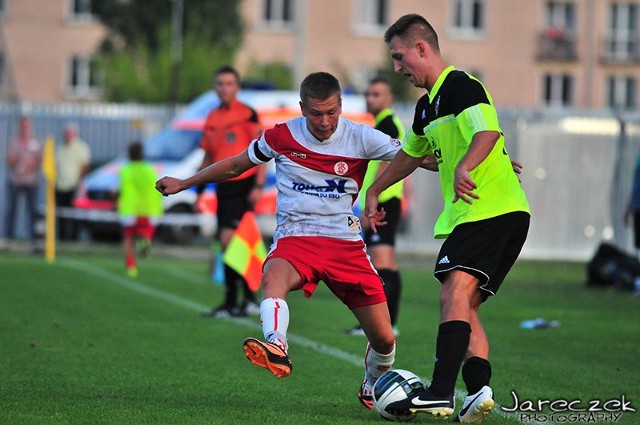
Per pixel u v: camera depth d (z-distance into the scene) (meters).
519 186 16.89
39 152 58.88
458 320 16.17
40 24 125.00
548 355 25.06
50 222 52.56
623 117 59.06
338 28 123.12
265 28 123.00
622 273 44.00
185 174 62.66
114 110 77.00
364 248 17.36
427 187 69.69
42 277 42.00
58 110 76.31
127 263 45.44
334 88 16.62
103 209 63.84
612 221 58.00
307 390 19.80
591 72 125.50
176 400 18.41
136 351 24.34
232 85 32.53
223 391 19.52
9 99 124.12
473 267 16.31
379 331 17.33
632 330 30.17
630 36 126.56
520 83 124.88
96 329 27.98
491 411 17.94
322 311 33.56
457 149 16.50
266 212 60.34
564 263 61.75
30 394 18.64
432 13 123.88
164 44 109.50
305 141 17.17
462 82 16.42
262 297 16.64
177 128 65.12
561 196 68.81
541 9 124.69
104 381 20.34
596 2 125.50
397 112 67.88
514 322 31.77
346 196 17.28
